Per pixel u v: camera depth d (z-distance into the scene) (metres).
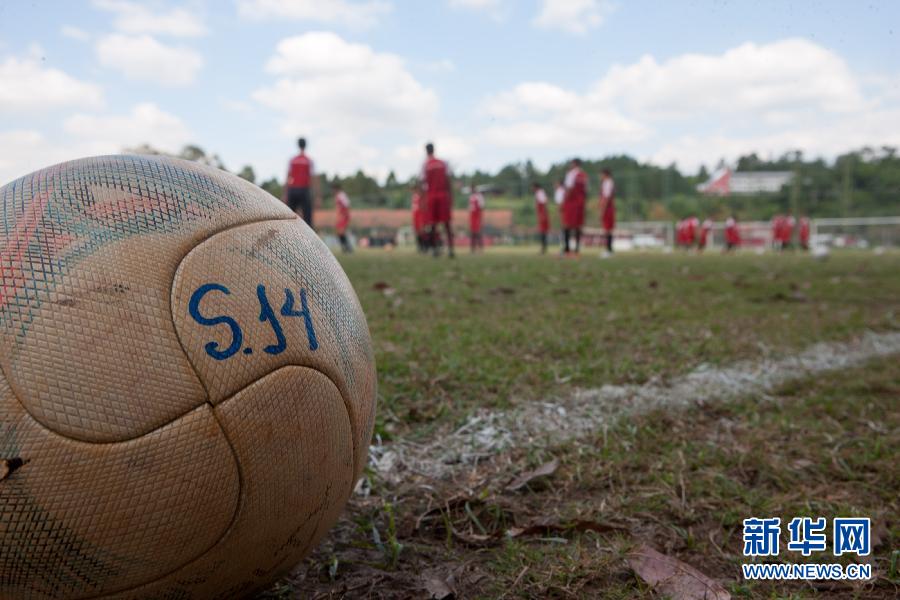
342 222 24.28
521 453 2.54
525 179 59.12
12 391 1.16
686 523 1.99
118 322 1.20
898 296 7.46
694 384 3.47
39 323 1.18
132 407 1.18
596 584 1.66
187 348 1.22
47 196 1.30
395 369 3.55
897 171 51.38
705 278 9.79
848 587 1.67
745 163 60.59
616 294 7.29
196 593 1.32
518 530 1.91
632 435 2.68
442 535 1.95
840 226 47.94
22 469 1.15
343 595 1.61
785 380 3.58
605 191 18.08
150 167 1.39
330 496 1.46
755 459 2.45
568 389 3.33
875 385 3.47
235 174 1.57
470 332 4.68
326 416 1.39
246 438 1.25
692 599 1.59
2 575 1.19
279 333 1.32
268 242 1.40
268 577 1.44
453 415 2.92
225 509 1.26
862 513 2.01
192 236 1.31
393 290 7.36
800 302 6.83
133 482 1.18
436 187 16.95
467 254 21.80
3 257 1.22
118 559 1.21
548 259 16.25
